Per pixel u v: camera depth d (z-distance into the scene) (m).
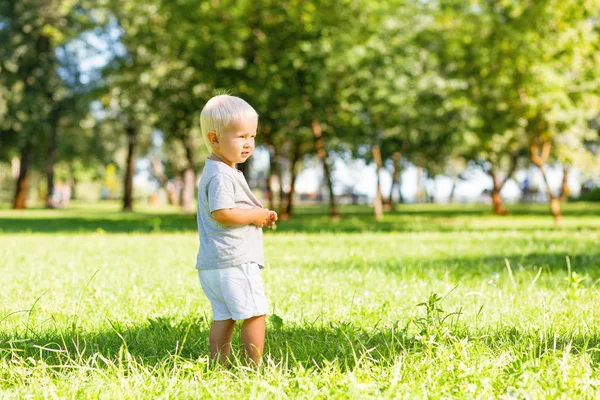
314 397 2.94
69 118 38.50
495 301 5.30
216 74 20.83
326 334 4.16
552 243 11.73
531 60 19.98
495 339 4.03
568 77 20.94
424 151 31.83
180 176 47.03
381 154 29.69
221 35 19.94
